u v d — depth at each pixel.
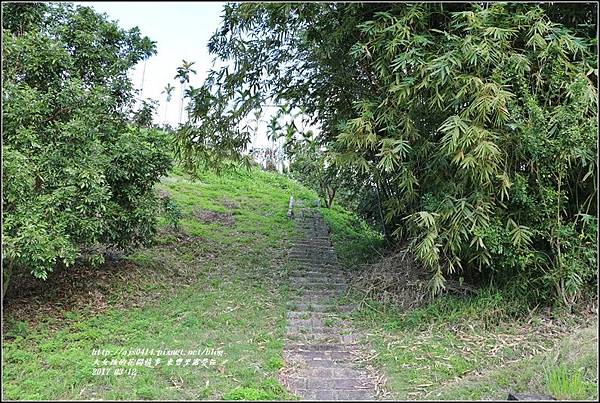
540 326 5.30
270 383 4.34
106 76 6.30
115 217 6.20
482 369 4.64
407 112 5.47
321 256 8.90
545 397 3.84
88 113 5.57
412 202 6.35
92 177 5.24
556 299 5.51
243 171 15.20
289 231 10.34
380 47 5.43
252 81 7.13
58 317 5.69
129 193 6.30
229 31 6.68
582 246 5.31
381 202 7.66
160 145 6.89
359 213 8.79
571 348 4.61
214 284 7.17
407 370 4.70
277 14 6.08
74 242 5.59
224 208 11.53
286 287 7.21
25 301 5.93
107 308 6.08
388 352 5.13
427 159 5.79
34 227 4.68
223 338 5.37
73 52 6.09
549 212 5.29
